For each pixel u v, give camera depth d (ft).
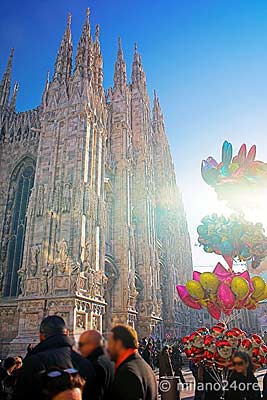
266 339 78.79
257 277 40.68
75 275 85.66
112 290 118.52
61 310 83.46
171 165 220.64
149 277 137.59
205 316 229.86
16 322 96.63
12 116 136.46
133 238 132.16
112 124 146.92
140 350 88.63
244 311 208.44
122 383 15.23
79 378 12.12
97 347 17.03
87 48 122.62
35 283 89.10
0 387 28.99
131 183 144.36
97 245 99.60
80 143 103.19
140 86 182.19
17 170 125.39
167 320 164.55
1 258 112.47
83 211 95.50
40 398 11.74
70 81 117.39
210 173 45.21
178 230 207.62
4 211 119.34
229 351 32.50
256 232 42.88
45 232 93.81
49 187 100.37
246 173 42.65
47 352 13.88
